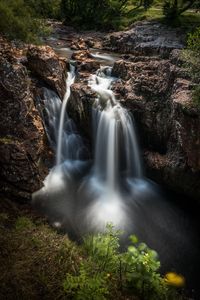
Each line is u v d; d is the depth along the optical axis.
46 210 8.23
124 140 10.68
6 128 8.52
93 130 10.88
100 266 5.54
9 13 12.34
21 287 4.82
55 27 24.58
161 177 10.22
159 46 16.83
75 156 11.05
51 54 11.16
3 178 8.05
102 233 7.93
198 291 6.80
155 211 9.29
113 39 19.55
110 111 10.59
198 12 26.02
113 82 12.09
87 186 9.80
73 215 8.37
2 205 7.57
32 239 5.94
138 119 10.68
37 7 17.33
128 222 8.64
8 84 8.66
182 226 8.81
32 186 8.44
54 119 10.70
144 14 25.56
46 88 10.75
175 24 21.25
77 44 18.41
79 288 4.88
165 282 5.46
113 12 25.84
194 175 9.27
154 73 11.34
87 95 10.64
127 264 5.43
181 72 9.95
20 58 11.08
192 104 8.51
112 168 10.69
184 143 8.95
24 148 8.41
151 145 10.83
